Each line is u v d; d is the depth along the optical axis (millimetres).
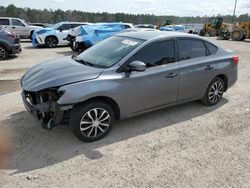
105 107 4254
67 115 4105
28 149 3998
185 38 5219
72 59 5023
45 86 3945
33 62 11000
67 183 3297
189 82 5250
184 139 4484
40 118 4207
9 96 6258
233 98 6629
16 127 4648
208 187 3303
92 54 4965
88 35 13141
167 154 4012
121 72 4336
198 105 6031
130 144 4258
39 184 3256
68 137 4379
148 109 4848
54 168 3580
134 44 4707
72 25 17672
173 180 3414
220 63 5746
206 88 5695
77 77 4039
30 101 4285
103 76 4168
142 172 3562
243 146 4324
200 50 5484
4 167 3555
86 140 4223
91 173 3506
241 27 26516
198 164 3779
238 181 3438
